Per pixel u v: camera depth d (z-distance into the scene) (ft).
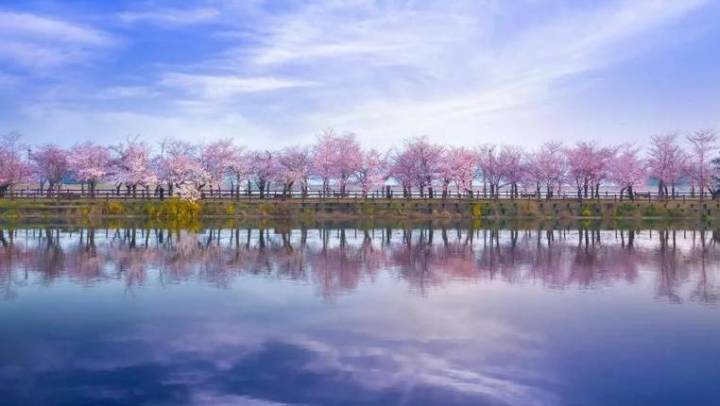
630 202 228.63
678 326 61.98
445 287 82.64
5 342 56.08
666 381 46.98
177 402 42.98
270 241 138.10
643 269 99.04
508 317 65.67
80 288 80.59
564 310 69.00
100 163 245.04
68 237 143.13
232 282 85.30
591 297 76.28
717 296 76.79
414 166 251.60
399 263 104.37
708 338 57.67
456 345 55.83
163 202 208.64
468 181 250.57
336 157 251.19
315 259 108.58
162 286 82.12
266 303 71.92
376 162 254.68
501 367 50.11
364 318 65.00
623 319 64.90
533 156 281.13
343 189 250.98
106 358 51.93
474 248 126.82
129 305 70.54
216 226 179.32
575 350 54.34
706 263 106.11
